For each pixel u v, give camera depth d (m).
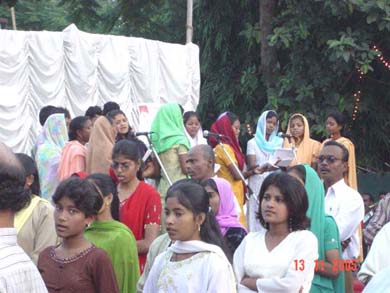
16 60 11.18
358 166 15.18
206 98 16.89
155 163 7.91
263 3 15.54
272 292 4.61
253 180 9.93
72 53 11.87
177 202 4.26
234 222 5.75
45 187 8.08
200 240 4.37
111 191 5.12
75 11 16.56
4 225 3.19
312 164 10.06
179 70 13.45
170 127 7.95
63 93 11.89
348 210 6.05
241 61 16.80
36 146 8.61
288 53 15.90
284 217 4.73
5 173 3.19
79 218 4.43
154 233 5.78
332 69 14.68
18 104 11.22
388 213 5.95
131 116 12.76
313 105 14.77
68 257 4.44
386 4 13.85
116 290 4.45
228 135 9.66
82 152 7.77
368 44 14.41
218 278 4.12
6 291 3.04
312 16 14.73
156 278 4.32
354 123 15.27
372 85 15.29
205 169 6.18
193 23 17.56
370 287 3.50
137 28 17.39
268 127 10.38
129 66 12.72
